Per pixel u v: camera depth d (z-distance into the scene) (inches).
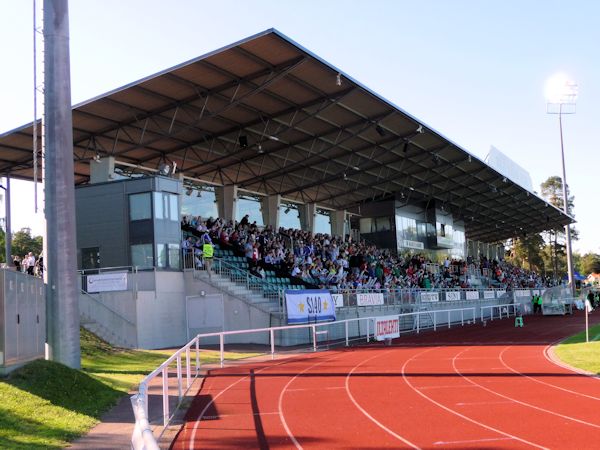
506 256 4480.8
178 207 1166.3
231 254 1354.6
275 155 1469.0
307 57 940.6
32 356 572.4
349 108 1198.3
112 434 400.8
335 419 449.7
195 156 1400.1
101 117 1103.6
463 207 2437.3
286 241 1595.7
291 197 1868.8
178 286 1128.2
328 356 906.7
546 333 1240.2
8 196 1350.9
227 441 387.9
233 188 1624.0
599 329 1306.6
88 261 1149.1
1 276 498.3
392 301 1466.5
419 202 2295.8
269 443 380.5
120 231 1127.6
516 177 2139.5
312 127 1300.4
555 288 1999.3
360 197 2050.9
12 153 1213.1
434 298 1688.0
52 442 367.6
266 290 1233.4
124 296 1037.8
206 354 947.3
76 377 538.9
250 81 1019.9
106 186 1147.9
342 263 1612.9
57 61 655.8
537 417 431.8
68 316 634.2
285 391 586.6
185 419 460.4
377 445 367.6
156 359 866.1
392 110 1222.9
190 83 1005.2
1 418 392.2
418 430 404.2
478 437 378.3
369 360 836.0
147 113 1109.7
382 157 1582.2
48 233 642.8
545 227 3206.2
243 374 718.5
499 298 2190.0
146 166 1441.9
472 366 734.5
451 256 2546.8
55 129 650.8
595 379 601.0
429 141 1486.2
